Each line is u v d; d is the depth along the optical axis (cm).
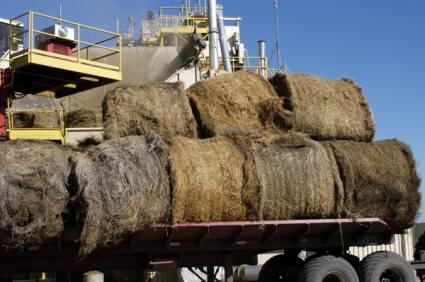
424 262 1255
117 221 843
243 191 959
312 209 1013
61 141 1148
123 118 1005
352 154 1070
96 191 834
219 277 1434
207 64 2403
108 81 1308
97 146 898
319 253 1161
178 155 936
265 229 1014
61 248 922
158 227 920
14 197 807
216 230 980
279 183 988
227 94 1086
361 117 1165
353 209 1060
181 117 1026
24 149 854
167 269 1019
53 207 830
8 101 1237
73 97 1992
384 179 1077
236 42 2900
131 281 1625
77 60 1224
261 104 1091
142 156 890
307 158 1016
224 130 1049
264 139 1023
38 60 1160
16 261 936
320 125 1122
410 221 1126
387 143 1123
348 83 1213
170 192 910
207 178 934
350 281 1068
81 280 1519
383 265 1112
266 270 1217
